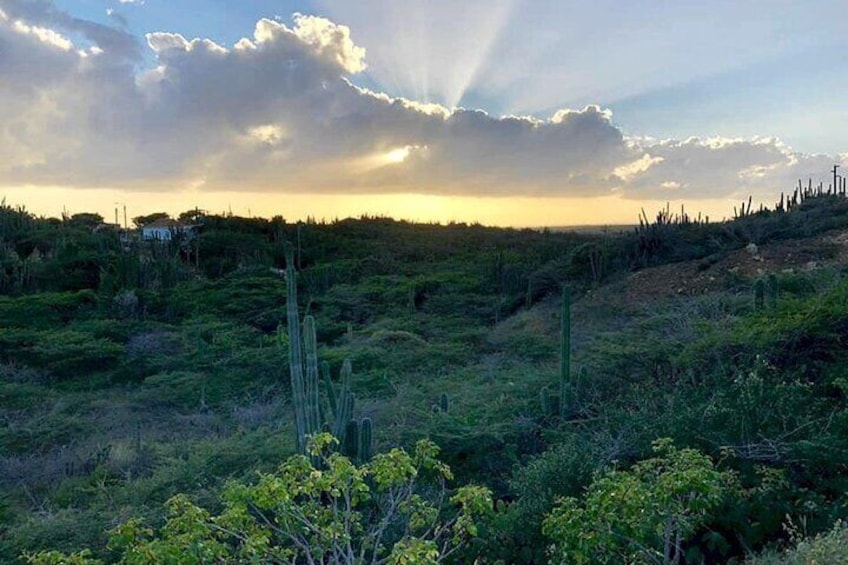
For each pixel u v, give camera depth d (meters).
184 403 17.39
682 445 6.23
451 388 14.79
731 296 16.34
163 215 70.19
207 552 3.66
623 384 10.92
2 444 13.24
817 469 5.66
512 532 5.88
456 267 42.22
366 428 8.53
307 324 8.94
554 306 25.14
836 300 9.79
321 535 4.12
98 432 14.35
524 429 9.76
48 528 7.38
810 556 3.81
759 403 6.46
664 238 26.09
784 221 24.72
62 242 43.47
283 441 9.93
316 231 58.94
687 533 4.70
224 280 37.62
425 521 4.63
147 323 28.17
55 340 23.53
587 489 5.23
